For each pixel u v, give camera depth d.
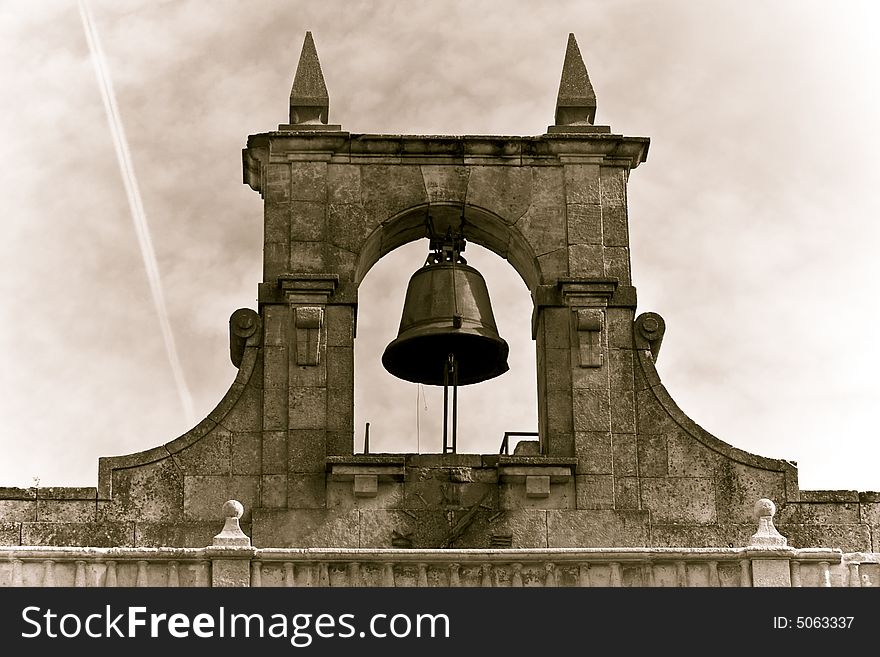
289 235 41.31
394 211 41.53
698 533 39.94
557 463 39.94
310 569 37.59
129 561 37.56
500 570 37.75
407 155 41.81
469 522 39.72
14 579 37.41
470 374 42.34
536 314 41.22
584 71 42.62
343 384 40.50
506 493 39.94
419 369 42.19
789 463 40.34
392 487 39.91
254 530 39.53
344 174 41.69
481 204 41.66
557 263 41.38
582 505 39.94
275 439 40.12
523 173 41.81
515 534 39.69
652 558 37.72
